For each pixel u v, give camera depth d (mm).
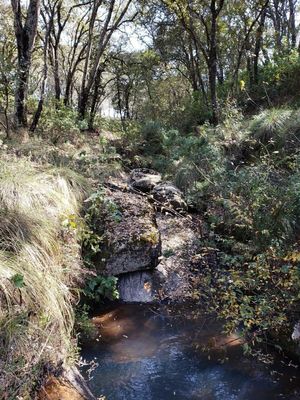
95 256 4805
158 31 17266
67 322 3496
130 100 24953
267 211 4938
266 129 7480
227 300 4426
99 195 5352
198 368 3646
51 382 2850
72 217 4426
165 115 15836
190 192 7004
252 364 3688
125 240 4879
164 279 4992
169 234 5836
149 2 15086
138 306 4652
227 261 4953
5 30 12188
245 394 3338
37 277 3227
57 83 16062
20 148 6816
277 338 3896
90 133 12062
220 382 3471
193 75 17594
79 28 19312
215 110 10094
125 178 7645
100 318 4398
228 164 7246
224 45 14000
